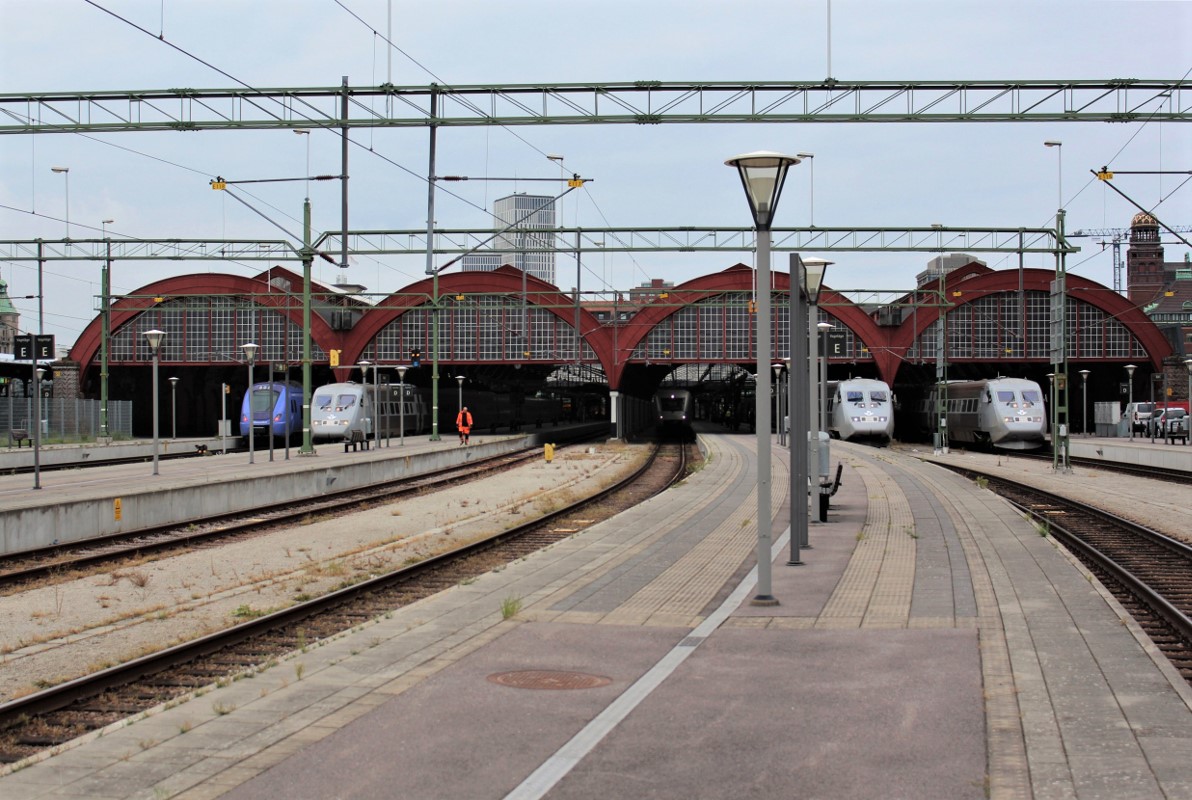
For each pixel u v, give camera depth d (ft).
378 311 253.85
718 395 391.04
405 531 82.53
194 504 87.97
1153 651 34.42
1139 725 26.37
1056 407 138.62
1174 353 252.83
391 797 22.30
